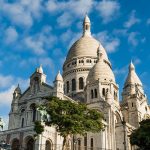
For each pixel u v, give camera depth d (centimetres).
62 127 6906
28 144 8862
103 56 13462
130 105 12131
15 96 10794
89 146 9650
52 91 9894
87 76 12038
